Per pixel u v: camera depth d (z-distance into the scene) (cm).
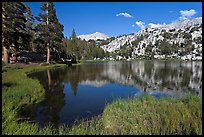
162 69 4897
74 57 9512
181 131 779
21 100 1503
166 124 827
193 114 884
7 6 3762
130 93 2019
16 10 4072
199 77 3128
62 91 2084
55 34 5806
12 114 1062
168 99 1187
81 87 2375
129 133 797
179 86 2384
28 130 782
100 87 2388
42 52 6800
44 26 5572
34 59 5766
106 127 913
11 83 1961
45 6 5688
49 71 4191
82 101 1639
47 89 2175
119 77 3341
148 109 993
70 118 1202
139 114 953
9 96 1475
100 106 1480
